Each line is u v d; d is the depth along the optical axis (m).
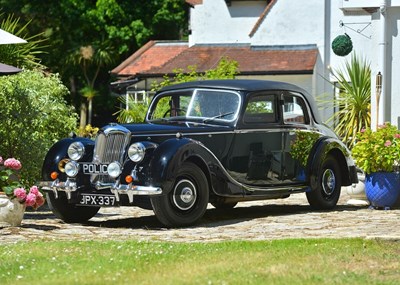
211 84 19.41
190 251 13.44
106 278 11.11
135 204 17.33
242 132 18.77
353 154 20.78
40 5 60.50
